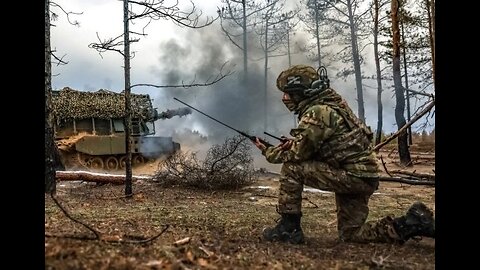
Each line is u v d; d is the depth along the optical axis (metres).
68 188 10.56
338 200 4.63
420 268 3.39
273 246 4.11
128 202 8.48
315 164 4.38
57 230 3.84
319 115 4.32
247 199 9.46
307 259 3.49
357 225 4.55
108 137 17.61
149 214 6.55
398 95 17.30
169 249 3.20
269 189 11.05
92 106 17.98
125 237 3.73
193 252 3.26
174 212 6.93
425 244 4.46
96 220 5.38
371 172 4.38
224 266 2.96
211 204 8.45
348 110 4.51
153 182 11.82
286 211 4.47
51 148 8.16
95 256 2.79
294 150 4.32
